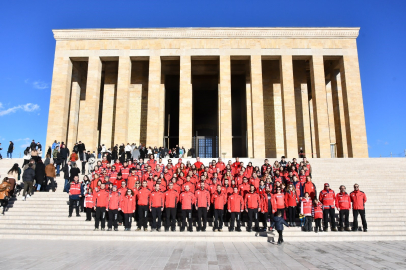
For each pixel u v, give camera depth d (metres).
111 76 33.81
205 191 12.76
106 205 12.65
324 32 31.31
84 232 12.23
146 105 33.41
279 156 32.28
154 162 17.50
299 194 13.54
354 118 29.95
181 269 7.25
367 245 10.55
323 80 30.48
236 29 31.19
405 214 13.98
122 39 31.44
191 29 31.28
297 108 33.00
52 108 30.14
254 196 12.57
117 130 29.97
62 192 16.45
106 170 16.08
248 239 11.42
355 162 21.94
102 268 7.29
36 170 16.73
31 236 11.67
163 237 11.48
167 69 34.94
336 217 13.94
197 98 40.38
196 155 35.31
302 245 10.57
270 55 31.03
